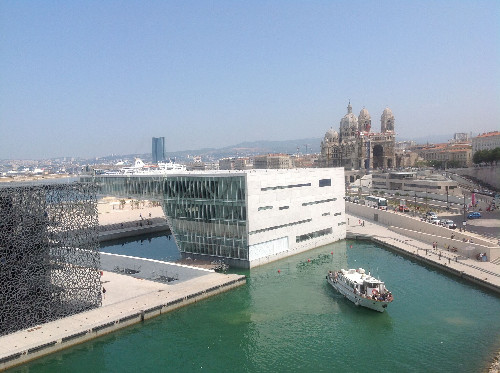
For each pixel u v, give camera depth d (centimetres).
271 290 9425
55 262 7625
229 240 11256
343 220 14650
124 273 10494
